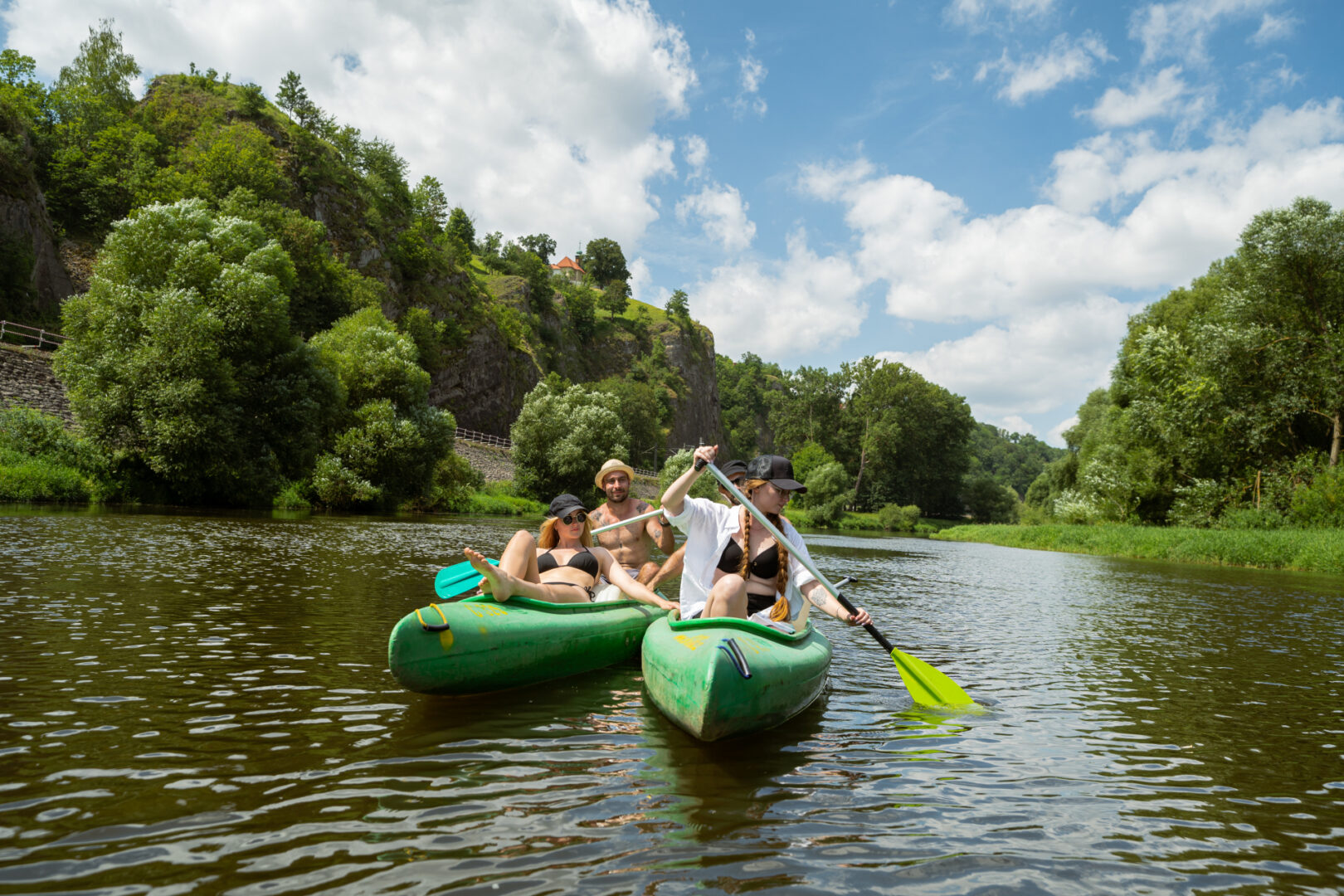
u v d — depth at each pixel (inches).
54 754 106.0
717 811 97.0
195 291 796.0
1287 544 746.8
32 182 1402.6
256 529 553.6
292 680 153.9
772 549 162.1
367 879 73.9
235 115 2293.3
